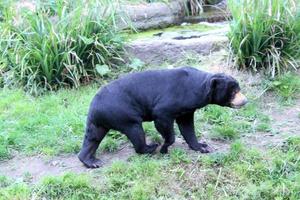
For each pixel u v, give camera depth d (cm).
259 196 440
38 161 503
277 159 469
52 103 607
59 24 664
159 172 461
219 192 447
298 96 590
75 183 452
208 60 664
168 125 471
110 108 466
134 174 460
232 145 489
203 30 795
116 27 691
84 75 652
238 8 629
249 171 461
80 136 535
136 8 815
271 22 618
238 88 468
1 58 677
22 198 445
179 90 464
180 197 442
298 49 634
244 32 617
